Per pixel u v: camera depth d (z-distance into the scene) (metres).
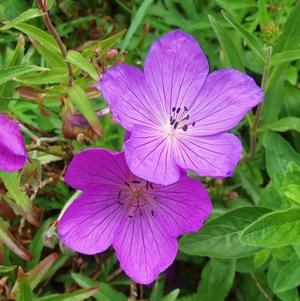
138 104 0.09
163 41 0.09
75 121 0.10
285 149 0.11
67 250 0.10
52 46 0.10
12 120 0.09
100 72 0.10
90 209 0.09
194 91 0.09
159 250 0.09
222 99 0.09
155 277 0.09
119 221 0.09
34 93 0.11
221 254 0.10
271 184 0.11
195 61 0.09
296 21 0.11
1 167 0.09
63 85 0.10
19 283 0.09
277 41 0.11
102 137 0.11
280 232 0.08
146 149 0.09
